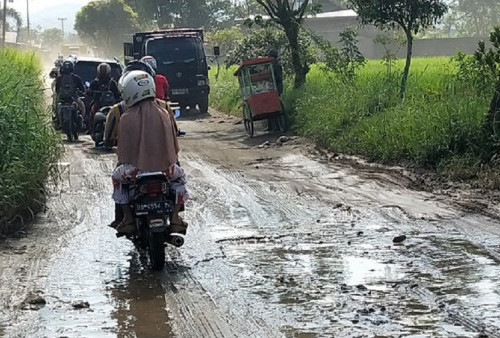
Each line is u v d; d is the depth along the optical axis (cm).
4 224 929
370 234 912
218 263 798
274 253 834
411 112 1498
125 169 782
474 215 996
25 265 792
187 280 740
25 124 1049
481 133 1288
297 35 2272
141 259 819
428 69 2330
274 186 1250
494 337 572
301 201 1126
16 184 965
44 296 689
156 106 788
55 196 1165
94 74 2291
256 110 1955
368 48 5403
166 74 2894
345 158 1530
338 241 881
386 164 1412
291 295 685
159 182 756
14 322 619
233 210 1065
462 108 1371
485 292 683
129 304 668
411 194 1150
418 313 629
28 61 2495
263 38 2661
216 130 2264
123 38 7375
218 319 625
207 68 2958
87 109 2016
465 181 1200
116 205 811
